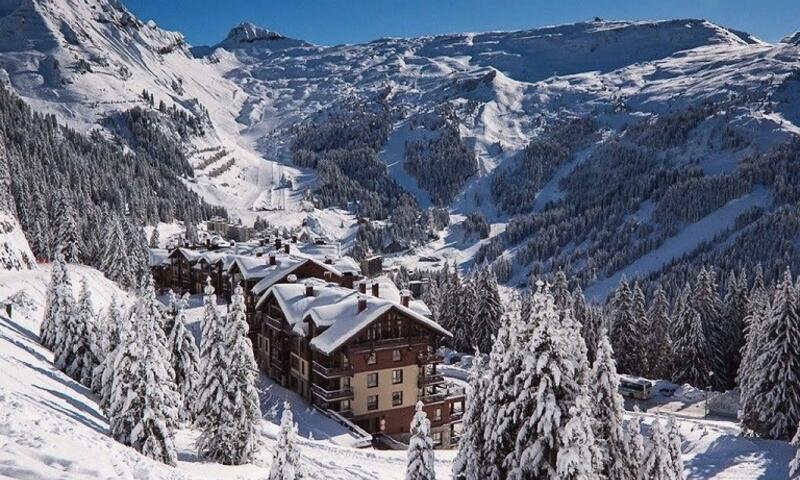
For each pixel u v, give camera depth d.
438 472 38.59
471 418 24.95
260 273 70.00
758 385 49.47
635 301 84.81
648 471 24.88
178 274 100.81
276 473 21.47
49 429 19.09
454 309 90.06
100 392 37.59
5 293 65.25
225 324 35.34
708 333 79.44
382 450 46.59
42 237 106.62
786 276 49.22
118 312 39.00
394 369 52.31
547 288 22.00
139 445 28.62
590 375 25.84
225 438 33.38
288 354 57.69
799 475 31.19
